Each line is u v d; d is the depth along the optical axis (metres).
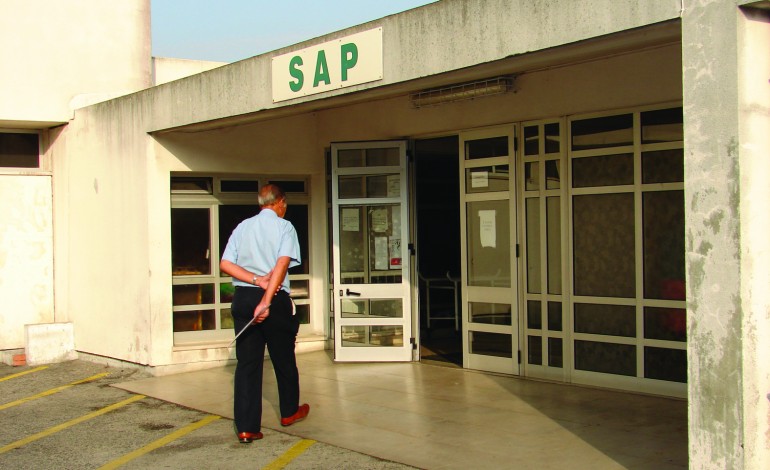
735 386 4.45
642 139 7.63
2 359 11.25
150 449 6.68
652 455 5.93
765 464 4.52
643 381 7.70
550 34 5.63
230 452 6.48
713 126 4.56
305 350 10.72
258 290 6.68
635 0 5.06
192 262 10.39
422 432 6.80
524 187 8.60
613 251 7.90
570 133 8.18
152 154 9.82
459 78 6.60
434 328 12.50
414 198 9.88
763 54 4.57
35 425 7.66
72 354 11.25
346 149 9.91
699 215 4.62
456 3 6.27
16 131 11.76
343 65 7.21
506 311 8.88
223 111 8.62
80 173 11.13
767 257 4.57
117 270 10.39
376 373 9.33
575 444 6.28
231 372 9.91
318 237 11.03
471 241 9.21
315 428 7.05
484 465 5.86
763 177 4.56
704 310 4.60
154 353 9.78
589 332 8.11
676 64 7.23
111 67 11.88
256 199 10.80
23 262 11.52
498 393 8.07
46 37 11.32
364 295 9.92
